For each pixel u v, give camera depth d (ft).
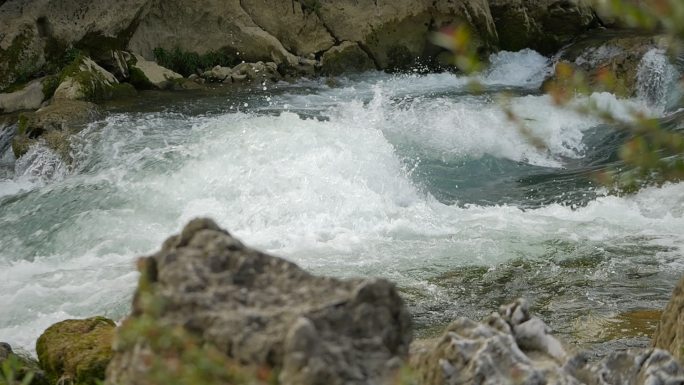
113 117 122.31
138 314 22.93
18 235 87.10
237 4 160.04
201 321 21.86
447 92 146.00
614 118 23.89
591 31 176.65
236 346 21.18
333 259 77.92
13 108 131.95
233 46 159.22
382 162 95.04
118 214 87.81
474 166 111.96
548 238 82.43
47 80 135.44
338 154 93.61
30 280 74.54
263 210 86.94
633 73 141.69
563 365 27.40
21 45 139.64
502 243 81.25
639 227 84.99
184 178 92.53
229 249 23.58
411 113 123.24
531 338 28.50
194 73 156.04
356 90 150.61
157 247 82.69
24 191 104.78
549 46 171.01
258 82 154.71
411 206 91.04
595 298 67.87
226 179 91.25
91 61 140.36
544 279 72.69
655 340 40.65
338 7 165.99
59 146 110.52
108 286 72.84
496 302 68.44
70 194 92.32
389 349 21.84
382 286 22.12
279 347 20.83
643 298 67.56
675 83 138.41
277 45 160.45
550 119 124.36
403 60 166.20
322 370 20.24
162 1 156.46
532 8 174.29
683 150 23.26
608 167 108.78
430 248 80.18
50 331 46.29
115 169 96.07
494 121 121.29
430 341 30.96
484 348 26.37
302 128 97.35
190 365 21.09
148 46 155.33
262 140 95.35
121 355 23.36
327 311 21.62
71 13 145.28
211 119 122.62
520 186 105.19
